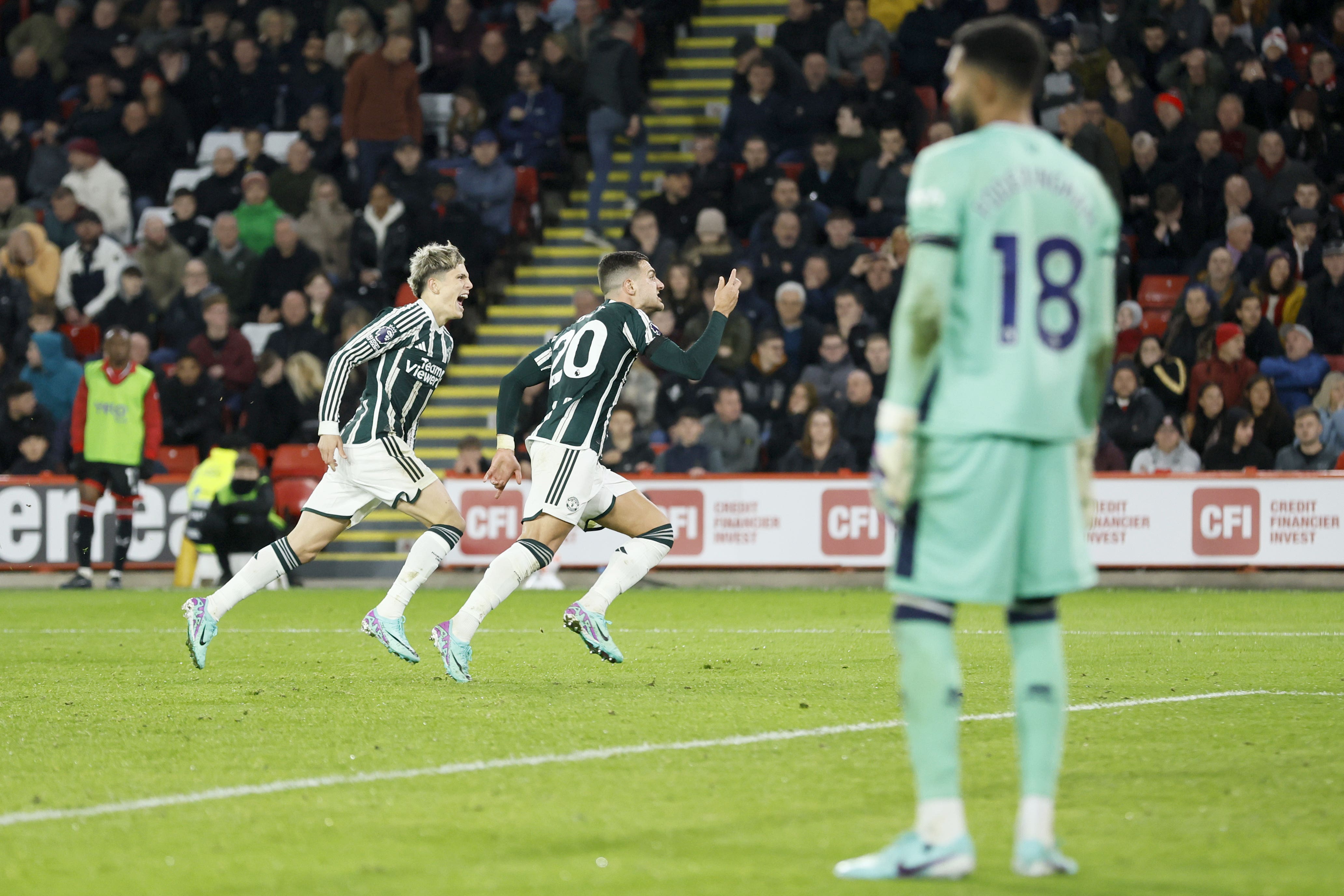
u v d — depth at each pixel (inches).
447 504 1088.2
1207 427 2092.8
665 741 751.7
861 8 2719.0
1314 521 1999.3
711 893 459.2
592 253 2746.1
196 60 2960.1
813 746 733.3
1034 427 479.2
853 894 455.5
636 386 2277.3
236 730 800.9
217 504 2091.5
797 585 2108.8
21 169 2847.0
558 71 2790.4
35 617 1653.5
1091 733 771.4
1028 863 474.9
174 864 503.2
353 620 1590.8
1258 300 2174.0
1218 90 2546.8
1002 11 2674.7
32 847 528.7
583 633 1047.6
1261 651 1213.1
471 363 2593.5
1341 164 2546.8
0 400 2390.5
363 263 2524.6
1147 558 2034.9
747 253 2422.5
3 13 3213.6
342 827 557.3
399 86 2677.2
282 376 2314.2
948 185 477.7
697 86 2982.3
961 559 478.3
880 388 2202.3
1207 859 500.4
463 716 844.0
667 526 1059.3
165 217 2753.4
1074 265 488.7
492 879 478.9
